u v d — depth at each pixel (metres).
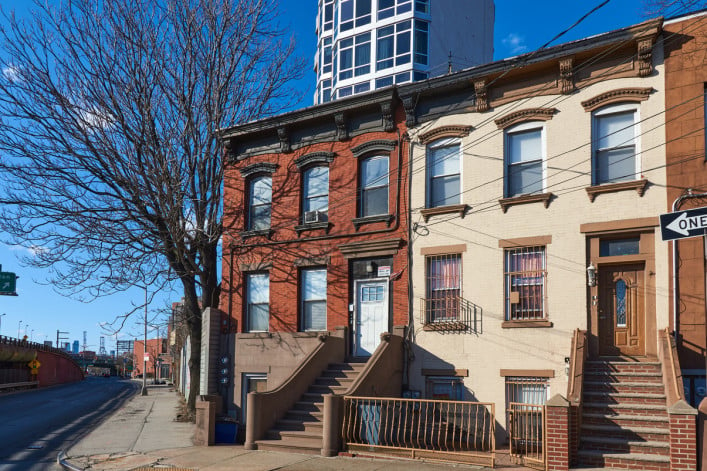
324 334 17.14
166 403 32.78
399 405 13.66
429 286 16.19
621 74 14.22
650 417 11.26
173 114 19.83
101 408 29.00
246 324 19.41
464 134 16.14
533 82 15.35
